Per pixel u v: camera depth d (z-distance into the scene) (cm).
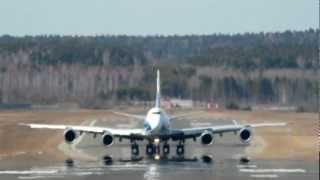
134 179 17250
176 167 19562
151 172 18500
